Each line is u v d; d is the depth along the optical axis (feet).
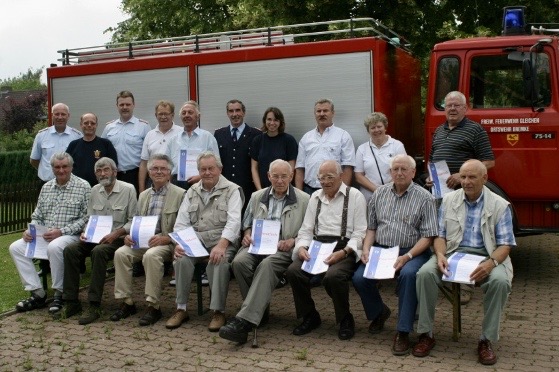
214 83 24.76
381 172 21.44
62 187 21.26
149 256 18.90
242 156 23.54
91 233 20.08
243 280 17.99
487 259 15.76
